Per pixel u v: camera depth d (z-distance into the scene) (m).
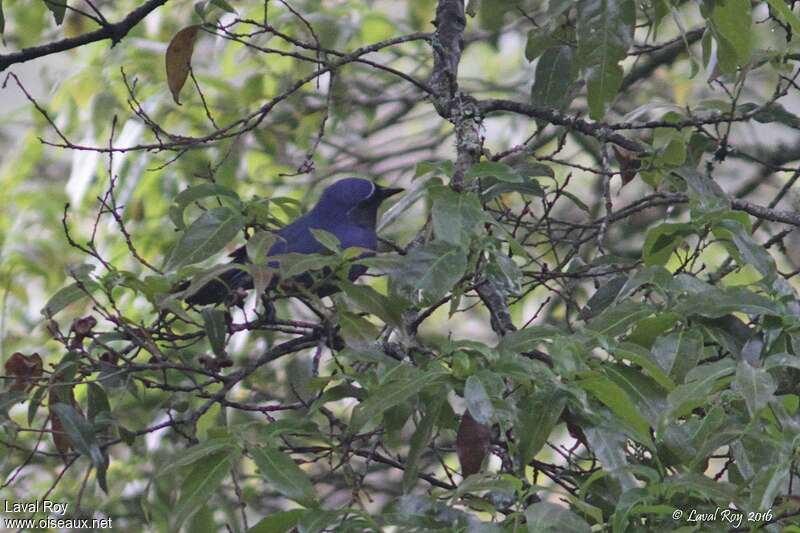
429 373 6.59
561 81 10.91
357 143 18.69
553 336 7.01
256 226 9.15
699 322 7.57
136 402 14.30
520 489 6.09
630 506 5.97
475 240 7.90
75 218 17.86
